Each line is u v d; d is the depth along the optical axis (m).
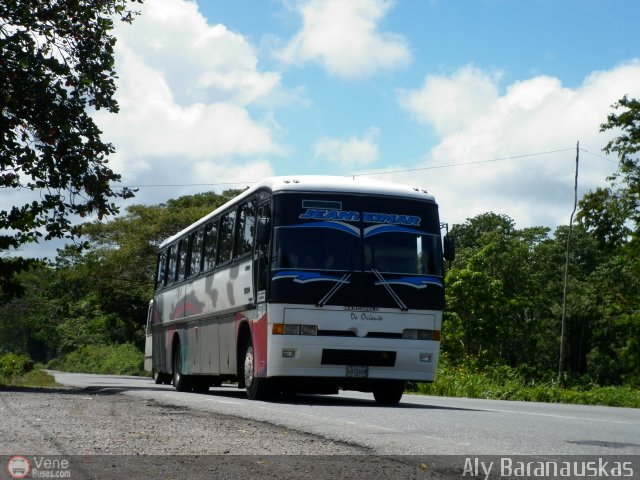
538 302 81.06
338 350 14.66
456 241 93.56
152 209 63.50
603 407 18.17
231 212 18.20
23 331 114.44
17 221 20.17
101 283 62.78
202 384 22.14
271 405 13.96
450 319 68.50
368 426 9.98
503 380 32.56
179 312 22.84
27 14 19.27
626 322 46.44
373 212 15.28
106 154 20.12
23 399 14.16
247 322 16.17
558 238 89.81
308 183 15.26
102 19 20.17
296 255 14.82
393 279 15.02
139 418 10.80
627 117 40.47
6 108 19.38
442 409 14.07
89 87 20.12
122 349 73.00
